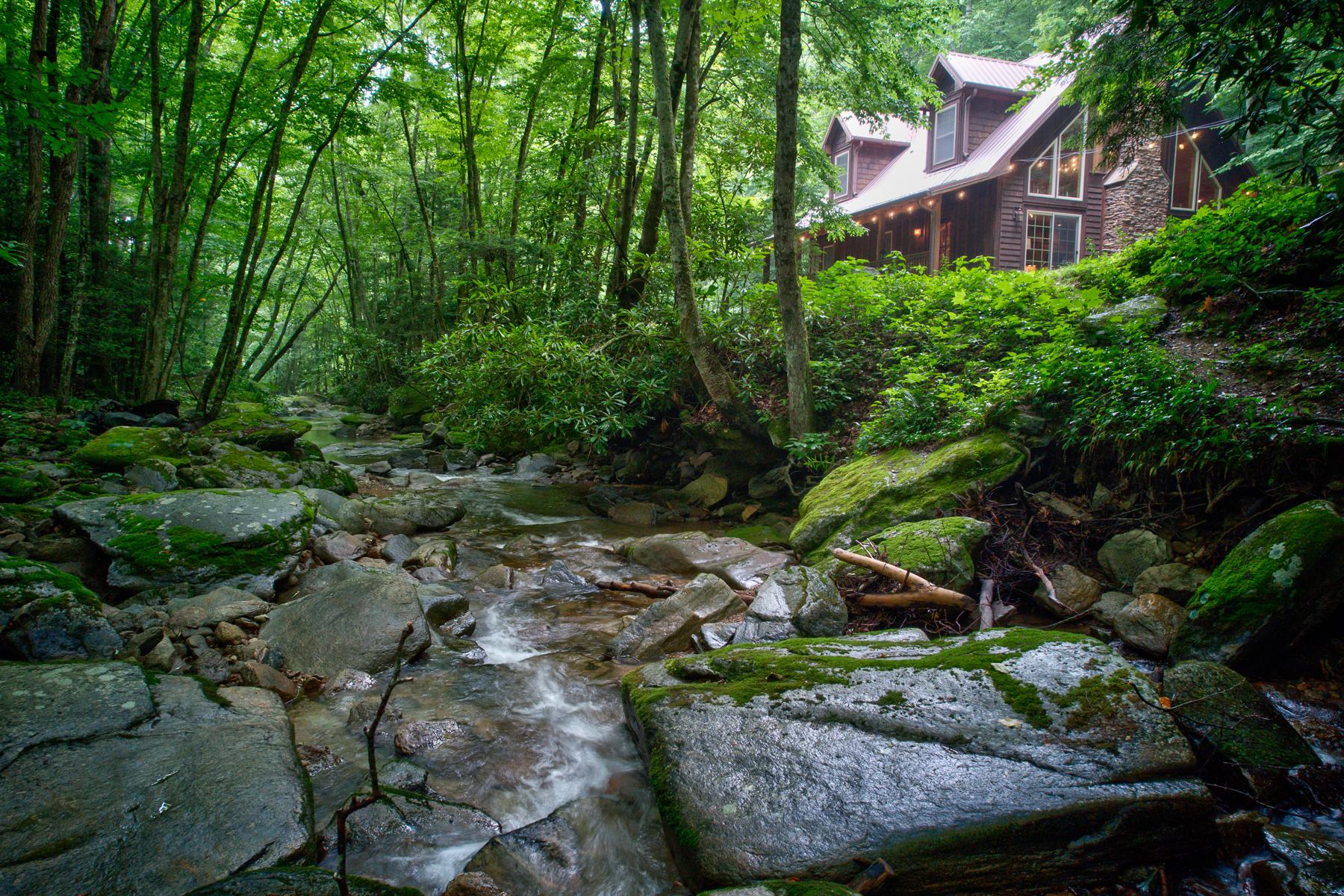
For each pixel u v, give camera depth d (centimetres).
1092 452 530
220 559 481
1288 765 272
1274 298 591
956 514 532
